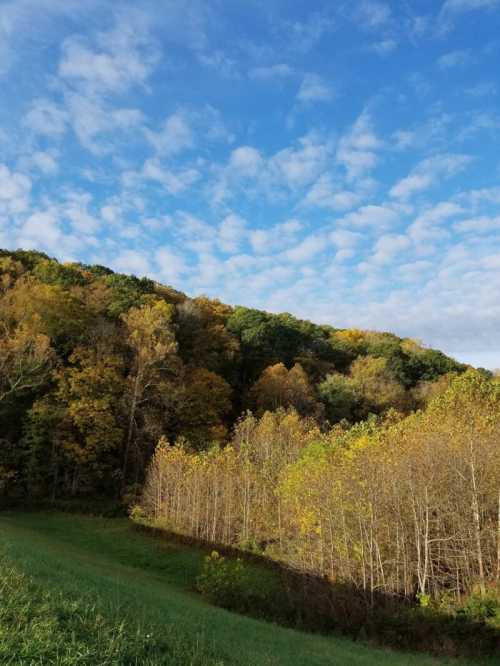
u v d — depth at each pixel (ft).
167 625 28.96
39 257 211.82
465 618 55.57
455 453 72.54
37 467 128.57
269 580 75.00
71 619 22.79
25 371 132.05
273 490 103.19
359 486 74.43
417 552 69.10
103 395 138.21
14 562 32.65
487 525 70.08
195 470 111.65
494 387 102.42
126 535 104.63
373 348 254.06
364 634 54.19
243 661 26.63
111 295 185.98
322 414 187.83
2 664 17.61
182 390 155.12
